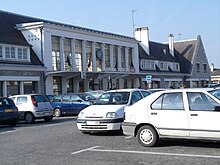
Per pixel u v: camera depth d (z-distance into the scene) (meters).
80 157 8.60
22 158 8.73
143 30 53.31
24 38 33.38
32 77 30.94
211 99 8.88
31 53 32.25
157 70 52.81
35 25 32.62
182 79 59.19
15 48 30.31
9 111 16.92
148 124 9.64
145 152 8.91
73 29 35.75
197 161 7.73
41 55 32.50
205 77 64.50
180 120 9.12
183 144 9.82
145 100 9.84
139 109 9.80
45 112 19.30
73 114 23.73
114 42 42.47
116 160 8.13
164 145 9.77
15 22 34.66
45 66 32.41
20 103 19.12
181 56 62.50
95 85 38.75
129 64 45.97
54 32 33.69
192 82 61.00
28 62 30.97
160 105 9.53
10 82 29.08
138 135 9.78
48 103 19.72
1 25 32.47
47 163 8.09
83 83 37.38
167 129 9.30
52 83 33.12
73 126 15.63
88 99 23.39
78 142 10.88
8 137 12.66
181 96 9.30
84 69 37.44
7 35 31.56
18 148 10.16
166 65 55.94
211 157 8.05
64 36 34.94
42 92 31.89
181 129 9.10
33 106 18.83
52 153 9.23
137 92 14.11
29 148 10.09
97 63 39.72
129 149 9.41
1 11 34.31
